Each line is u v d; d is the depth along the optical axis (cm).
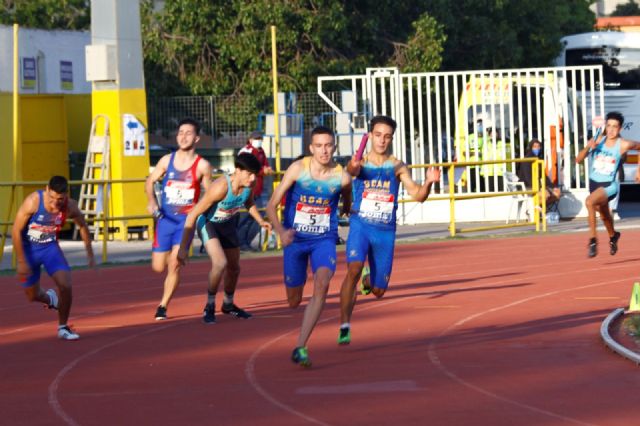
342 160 6084
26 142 5909
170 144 6881
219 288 3775
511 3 8869
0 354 2616
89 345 2705
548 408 1900
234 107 7194
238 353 2517
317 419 1864
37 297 2838
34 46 6406
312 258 2341
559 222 6138
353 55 7825
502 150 6100
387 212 2436
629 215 6744
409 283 3756
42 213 2708
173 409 1962
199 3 7406
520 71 6100
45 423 1888
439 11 8162
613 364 2255
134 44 5675
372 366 2312
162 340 2739
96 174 5675
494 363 2308
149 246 5281
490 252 4709
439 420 1836
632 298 2914
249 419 1875
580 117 7212
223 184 2841
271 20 7325
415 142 6656
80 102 6241
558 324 2792
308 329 2267
